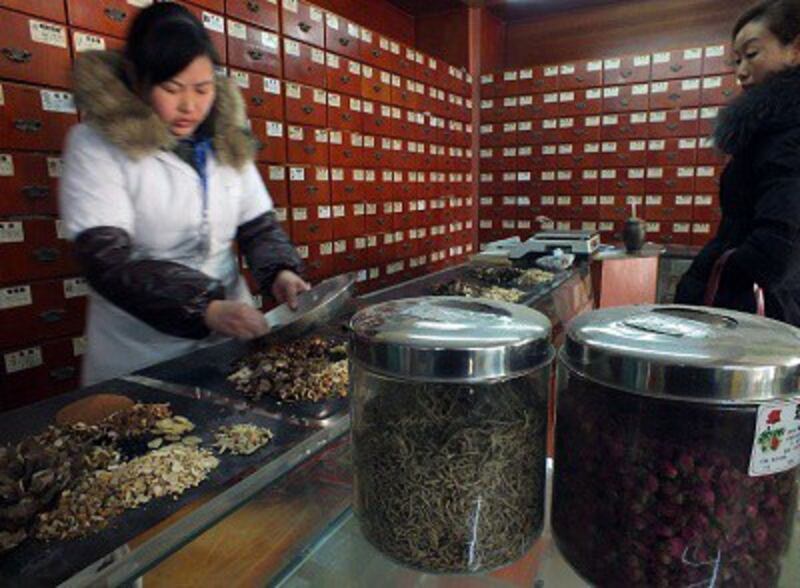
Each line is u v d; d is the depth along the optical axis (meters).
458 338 0.43
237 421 0.80
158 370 1.00
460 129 3.50
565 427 0.48
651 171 3.15
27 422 0.78
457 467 0.44
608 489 0.42
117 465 0.68
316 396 0.88
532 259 2.22
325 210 2.48
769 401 0.36
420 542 0.46
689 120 2.99
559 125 3.38
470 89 3.54
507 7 3.60
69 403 0.85
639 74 3.08
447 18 3.52
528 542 0.49
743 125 1.05
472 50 3.54
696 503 0.38
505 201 3.69
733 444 0.38
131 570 0.51
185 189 1.09
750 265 1.01
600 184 3.32
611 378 0.40
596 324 0.46
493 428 0.45
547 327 0.47
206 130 1.13
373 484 0.48
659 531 0.40
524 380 0.47
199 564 0.55
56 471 0.59
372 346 0.45
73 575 0.48
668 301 2.67
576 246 2.23
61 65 1.51
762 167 1.01
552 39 3.75
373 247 2.85
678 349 0.39
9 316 1.53
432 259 3.38
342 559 0.57
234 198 1.21
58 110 1.53
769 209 0.98
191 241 1.14
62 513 0.57
